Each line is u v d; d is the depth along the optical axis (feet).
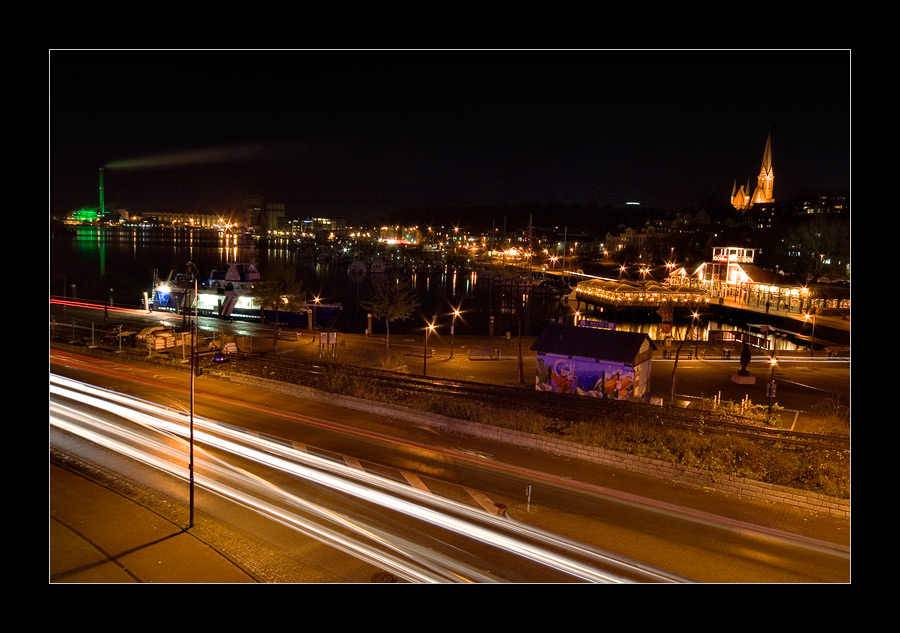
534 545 66.95
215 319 249.34
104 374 148.46
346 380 138.62
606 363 131.44
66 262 608.19
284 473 86.22
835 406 134.72
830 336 235.81
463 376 156.15
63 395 128.47
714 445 95.14
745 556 65.87
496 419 110.01
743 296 334.65
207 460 91.04
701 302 345.51
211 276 271.28
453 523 71.61
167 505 74.90
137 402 123.95
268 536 67.26
